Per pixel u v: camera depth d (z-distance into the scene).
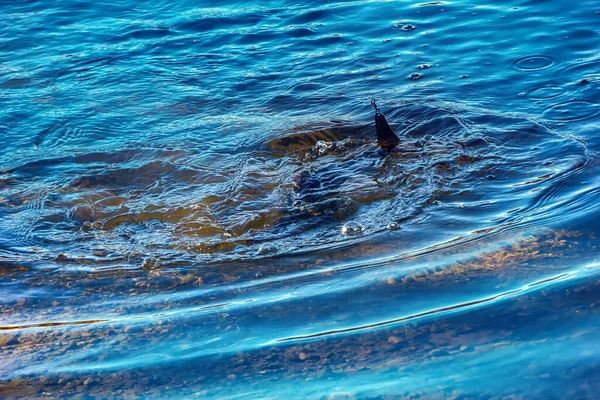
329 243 5.62
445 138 7.29
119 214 6.38
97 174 7.12
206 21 11.39
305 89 8.84
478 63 9.09
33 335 4.62
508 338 4.04
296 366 4.02
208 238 5.86
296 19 11.28
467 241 5.38
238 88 9.02
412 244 5.45
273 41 10.48
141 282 5.27
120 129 8.09
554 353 3.83
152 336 4.48
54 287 5.27
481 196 6.12
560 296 4.41
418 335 4.19
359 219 5.96
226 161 7.21
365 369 3.92
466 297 4.57
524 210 5.77
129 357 4.27
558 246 5.12
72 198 6.70
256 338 4.34
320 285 4.96
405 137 7.43
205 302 4.88
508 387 3.60
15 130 8.16
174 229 6.07
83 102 8.79
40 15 12.03
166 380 4.01
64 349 4.43
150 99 8.82
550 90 8.14
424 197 6.20
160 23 11.47
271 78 9.25
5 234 6.10
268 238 5.79
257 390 3.83
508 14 10.66
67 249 5.85
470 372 3.77
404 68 9.17
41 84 9.40
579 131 7.11
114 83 9.34
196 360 4.16
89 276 5.40
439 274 4.92
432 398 3.59
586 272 4.66
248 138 7.65
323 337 4.27
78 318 4.82
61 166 7.32
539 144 6.96
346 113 8.10
